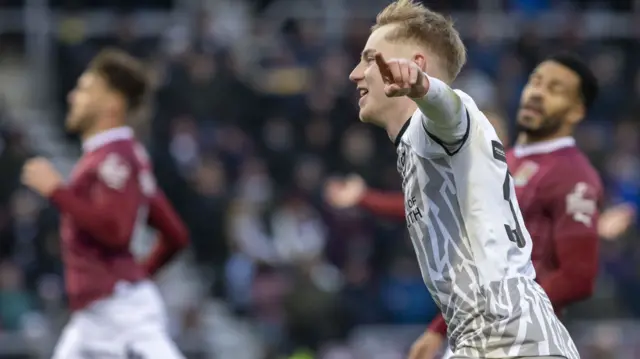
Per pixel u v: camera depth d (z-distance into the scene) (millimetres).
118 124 16391
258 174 30078
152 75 31406
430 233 9633
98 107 16234
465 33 34438
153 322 16453
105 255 16156
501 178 9531
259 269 27531
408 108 9820
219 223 28609
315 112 32000
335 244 28812
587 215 12617
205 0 35312
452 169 9445
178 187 28844
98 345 16125
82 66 32906
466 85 32844
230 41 34219
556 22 35219
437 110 8891
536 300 9523
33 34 33312
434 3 34812
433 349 12484
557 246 12570
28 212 27656
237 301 27609
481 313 9445
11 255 27453
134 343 16203
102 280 16078
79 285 16078
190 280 27875
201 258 28609
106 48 33188
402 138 9758
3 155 28156
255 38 34625
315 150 31094
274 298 27125
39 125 32656
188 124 30531
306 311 26016
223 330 26641
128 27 33125
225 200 28953
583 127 33562
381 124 10000
